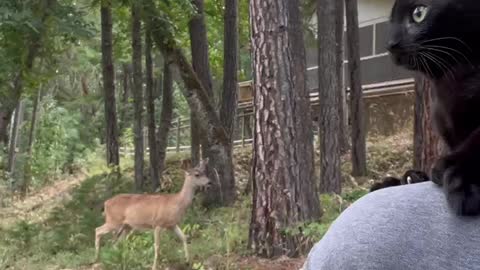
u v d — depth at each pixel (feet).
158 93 105.91
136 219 31.73
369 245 4.74
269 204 29.37
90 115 120.88
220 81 80.07
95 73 108.17
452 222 4.59
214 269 28.12
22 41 41.32
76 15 41.06
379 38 75.72
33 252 37.17
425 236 4.64
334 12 52.13
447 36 5.24
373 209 4.92
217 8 62.18
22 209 65.46
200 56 51.47
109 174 61.62
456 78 5.25
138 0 45.21
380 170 60.08
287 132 29.30
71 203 51.78
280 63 29.19
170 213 30.99
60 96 116.78
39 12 39.34
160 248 31.17
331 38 49.14
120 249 30.48
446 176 4.72
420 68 5.77
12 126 84.89
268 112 29.48
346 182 55.26
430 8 5.39
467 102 5.17
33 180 88.84
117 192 55.62
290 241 28.94
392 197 4.95
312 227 27.61
